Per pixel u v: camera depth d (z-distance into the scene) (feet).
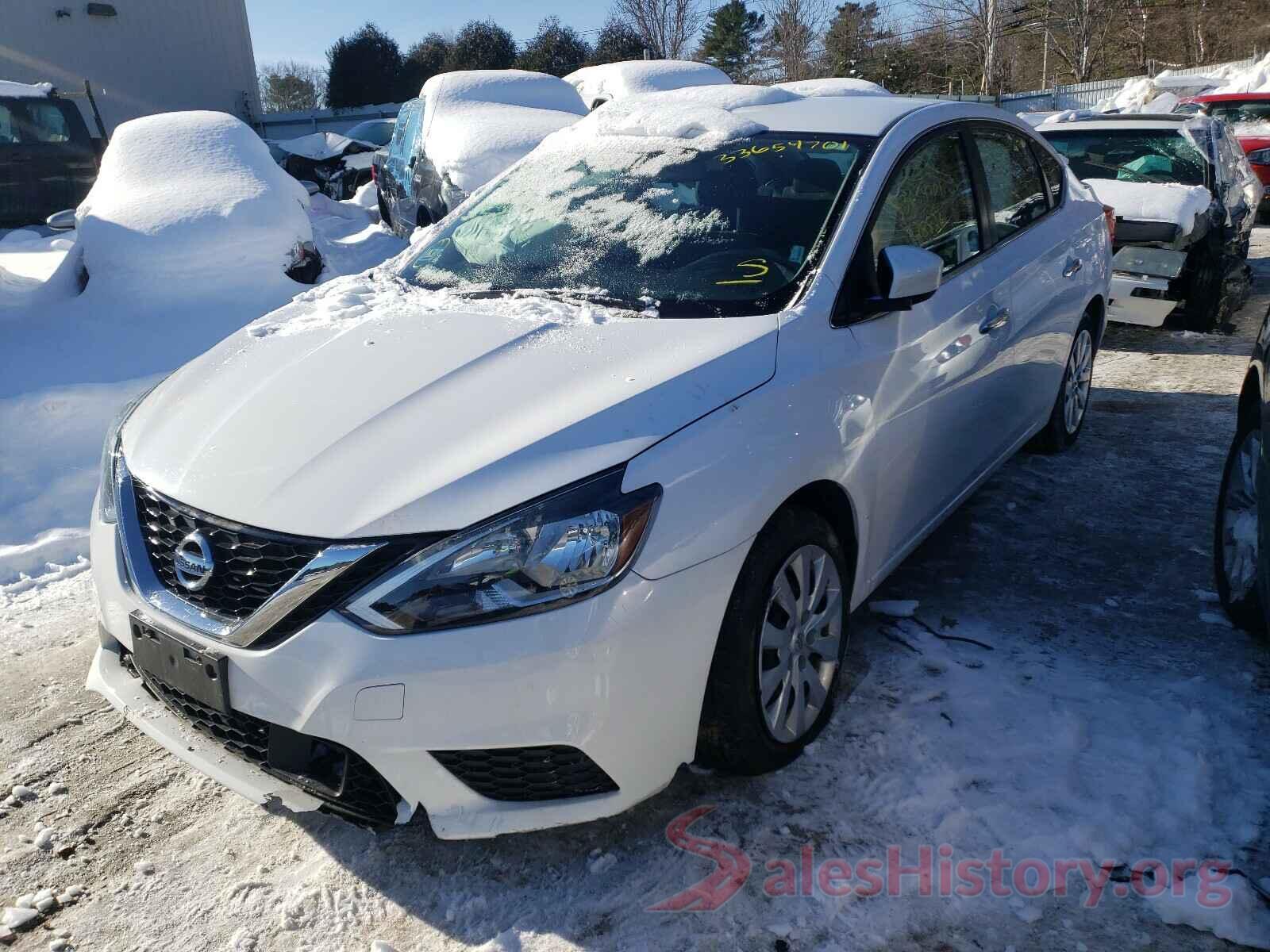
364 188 45.68
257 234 21.71
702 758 8.04
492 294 9.82
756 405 7.65
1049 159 14.24
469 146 27.32
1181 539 12.51
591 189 11.00
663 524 6.83
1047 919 6.84
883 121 10.71
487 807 6.78
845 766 8.40
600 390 7.44
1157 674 9.54
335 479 6.97
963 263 10.93
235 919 7.23
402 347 8.60
